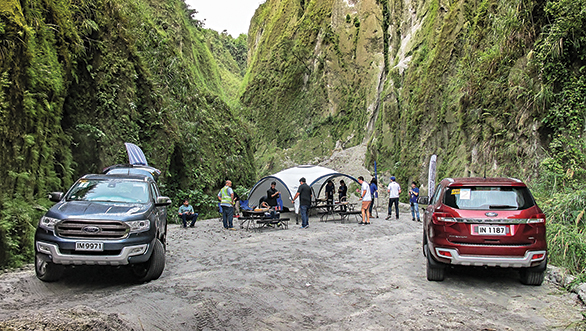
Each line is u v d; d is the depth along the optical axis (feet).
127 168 35.12
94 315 13.79
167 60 70.64
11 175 27.04
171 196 60.13
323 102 168.25
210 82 147.64
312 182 55.52
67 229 18.45
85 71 44.19
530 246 17.71
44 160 31.81
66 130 40.98
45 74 32.45
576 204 26.03
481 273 22.02
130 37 54.85
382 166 117.19
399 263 24.81
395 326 14.10
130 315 14.37
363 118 151.64
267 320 14.73
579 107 37.40
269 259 25.45
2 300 16.46
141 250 18.97
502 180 19.80
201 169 67.97
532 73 42.57
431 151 88.89
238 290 18.13
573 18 37.76
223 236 37.91
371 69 157.17
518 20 45.85
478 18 65.82
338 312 15.71
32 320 12.91
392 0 157.38
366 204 47.11
